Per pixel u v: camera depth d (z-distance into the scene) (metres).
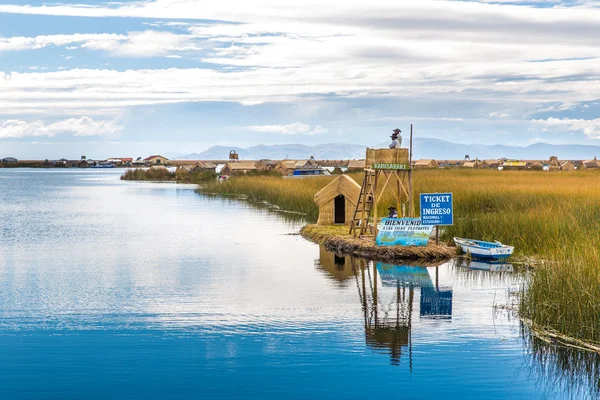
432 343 15.88
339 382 13.50
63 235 38.38
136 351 15.45
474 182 49.97
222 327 17.41
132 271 25.84
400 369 14.09
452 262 26.97
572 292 16.81
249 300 20.39
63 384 13.48
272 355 15.09
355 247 29.73
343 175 38.31
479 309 19.05
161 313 18.91
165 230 40.41
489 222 30.22
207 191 83.94
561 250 22.36
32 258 29.52
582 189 39.34
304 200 52.22
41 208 60.12
